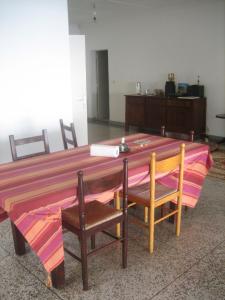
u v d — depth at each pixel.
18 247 2.33
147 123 6.60
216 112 5.99
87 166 2.31
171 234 2.62
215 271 2.14
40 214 1.79
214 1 5.58
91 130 7.24
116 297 1.91
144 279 2.07
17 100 3.80
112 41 7.64
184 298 1.89
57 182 2.01
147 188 2.53
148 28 6.76
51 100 4.12
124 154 2.60
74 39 4.46
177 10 6.16
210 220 2.86
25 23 3.69
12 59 3.66
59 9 3.98
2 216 2.12
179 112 5.98
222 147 5.50
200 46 5.96
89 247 2.45
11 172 2.23
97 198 2.39
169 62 6.54
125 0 5.60
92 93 8.73
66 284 2.03
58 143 4.30
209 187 3.66
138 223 2.47
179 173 2.46
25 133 3.95
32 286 2.03
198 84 6.10
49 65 4.01
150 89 7.03
